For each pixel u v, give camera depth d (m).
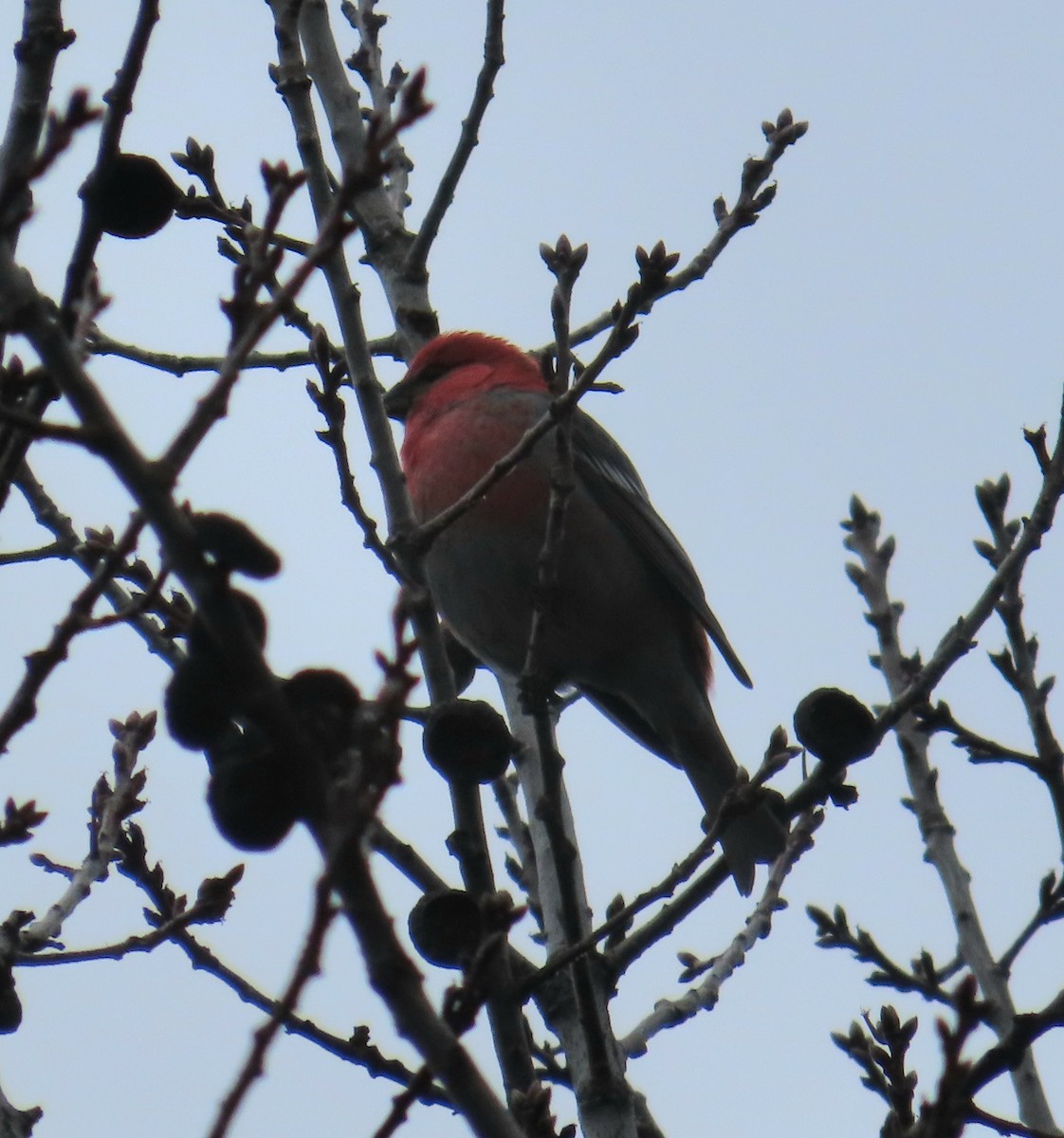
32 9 5.86
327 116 10.95
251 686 4.07
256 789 4.31
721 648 11.47
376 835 6.83
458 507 7.87
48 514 7.85
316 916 4.16
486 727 7.14
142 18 5.14
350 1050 6.94
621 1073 7.34
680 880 6.86
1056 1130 7.95
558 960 6.78
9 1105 6.38
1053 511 8.09
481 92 10.16
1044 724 8.99
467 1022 5.02
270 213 4.82
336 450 8.12
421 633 7.78
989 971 8.46
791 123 9.69
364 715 4.14
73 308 4.98
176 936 7.14
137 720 7.64
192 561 4.05
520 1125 6.25
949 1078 5.14
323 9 11.18
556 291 7.46
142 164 5.82
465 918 6.44
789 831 8.85
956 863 8.95
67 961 6.82
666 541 11.95
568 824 8.75
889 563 10.24
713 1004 7.94
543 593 7.53
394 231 10.84
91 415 4.10
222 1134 4.16
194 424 4.24
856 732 7.23
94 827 7.40
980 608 7.86
